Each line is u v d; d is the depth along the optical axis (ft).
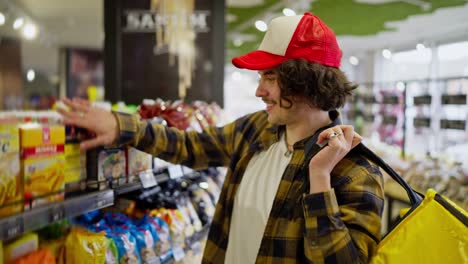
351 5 16.34
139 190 6.68
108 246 4.60
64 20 19.08
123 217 5.74
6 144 3.37
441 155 15.38
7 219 3.10
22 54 18.45
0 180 3.30
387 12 17.34
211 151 5.34
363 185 3.66
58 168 3.90
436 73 23.22
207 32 10.41
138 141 4.79
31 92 18.93
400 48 26.35
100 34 20.92
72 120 4.23
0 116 3.71
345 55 29.96
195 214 7.22
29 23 17.35
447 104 13.42
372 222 3.55
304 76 3.80
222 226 4.81
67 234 4.52
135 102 10.24
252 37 24.45
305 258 3.72
